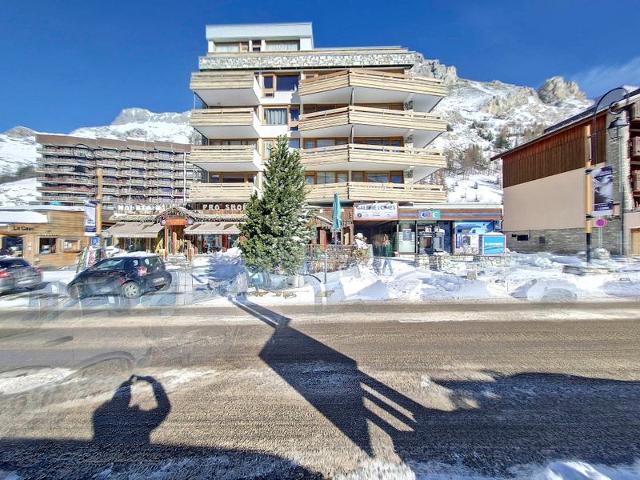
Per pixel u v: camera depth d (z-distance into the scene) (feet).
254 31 88.58
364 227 82.94
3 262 34.78
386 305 28.63
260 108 83.56
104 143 241.35
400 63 80.02
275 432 9.91
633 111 59.06
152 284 33.73
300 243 38.37
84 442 9.53
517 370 14.33
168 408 11.40
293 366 15.08
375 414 10.90
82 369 14.51
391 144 79.97
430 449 9.00
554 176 74.18
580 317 23.68
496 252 55.11
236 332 20.68
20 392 12.46
